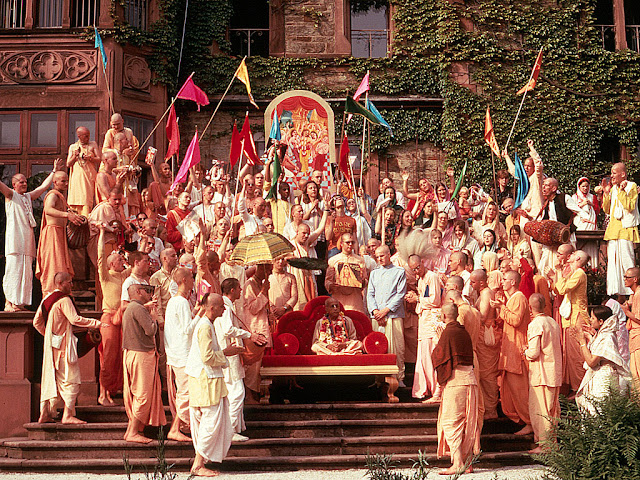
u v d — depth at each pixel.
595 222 17.38
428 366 11.64
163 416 10.59
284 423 10.87
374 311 12.15
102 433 10.83
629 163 22.11
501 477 9.52
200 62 21.78
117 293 11.51
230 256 12.16
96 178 13.41
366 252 14.06
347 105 16.28
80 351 11.61
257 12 22.52
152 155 16.17
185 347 10.35
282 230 15.80
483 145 21.81
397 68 22.08
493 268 13.17
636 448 7.72
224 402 9.91
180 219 14.95
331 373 11.25
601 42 22.50
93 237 13.12
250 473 10.04
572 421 8.29
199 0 22.00
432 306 11.80
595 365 10.38
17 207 12.77
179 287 10.54
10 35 20.02
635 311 12.83
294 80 22.02
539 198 15.62
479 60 22.08
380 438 10.64
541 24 22.41
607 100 22.19
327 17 22.39
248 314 11.40
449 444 10.07
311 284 13.39
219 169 16.84
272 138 16.41
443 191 16.42
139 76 20.50
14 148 19.92
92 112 19.91
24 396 11.89
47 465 10.26
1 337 12.07
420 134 21.95
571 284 11.86
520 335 11.16
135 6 20.64
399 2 22.30
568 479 7.84
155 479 7.12
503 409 11.25
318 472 10.05
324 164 17.81
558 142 22.00
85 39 19.92
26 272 12.73
